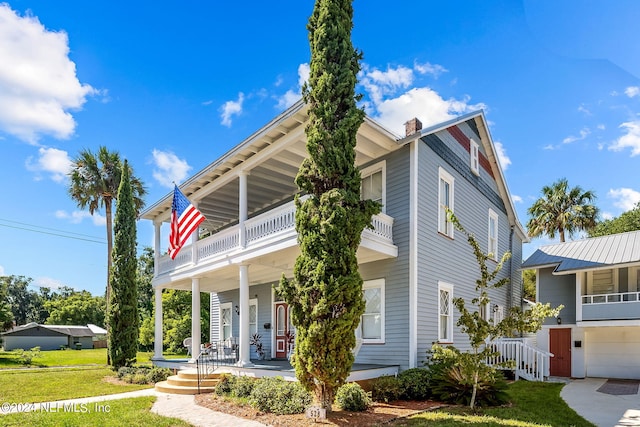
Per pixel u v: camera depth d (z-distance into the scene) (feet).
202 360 50.16
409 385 35.12
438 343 43.09
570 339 57.06
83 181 87.35
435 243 44.80
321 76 31.55
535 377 48.57
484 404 33.09
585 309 52.95
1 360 87.71
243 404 32.83
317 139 30.45
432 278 43.45
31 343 171.53
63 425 27.32
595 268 52.47
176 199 49.67
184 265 53.67
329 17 32.45
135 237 66.59
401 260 41.32
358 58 32.78
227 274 52.21
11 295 265.54
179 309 119.85
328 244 29.09
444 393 34.12
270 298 58.75
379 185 44.96
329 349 28.37
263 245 40.37
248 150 42.75
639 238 57.00
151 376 49.93
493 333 31.12
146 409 32.55
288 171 48.39
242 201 44.60
